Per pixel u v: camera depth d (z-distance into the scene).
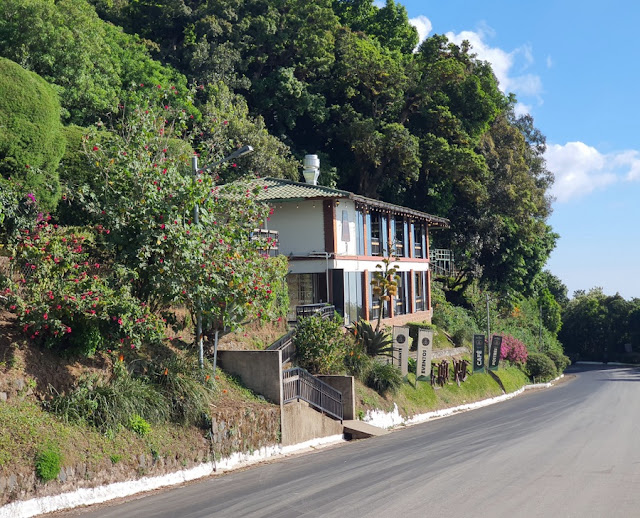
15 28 30.62
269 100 51.28
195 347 18.39
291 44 54.78
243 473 14.90
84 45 32.66
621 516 10.22
